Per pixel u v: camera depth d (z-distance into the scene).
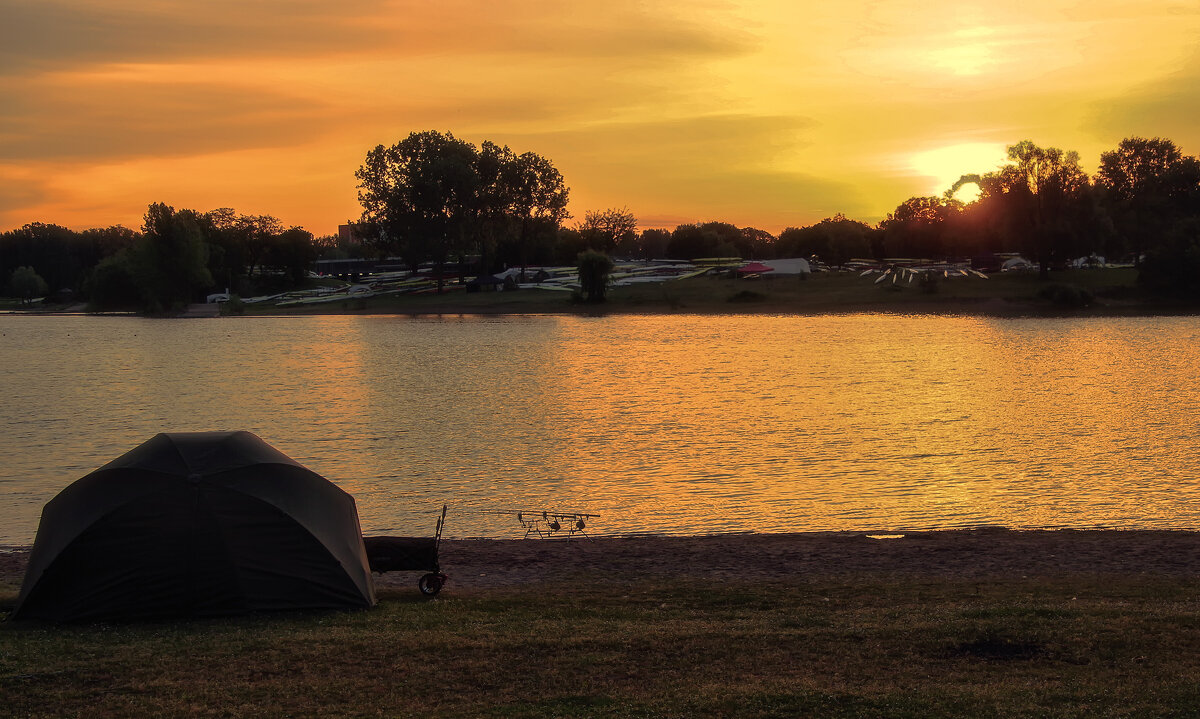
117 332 138.00
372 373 76.56
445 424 48.47
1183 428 43.97
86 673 12.87
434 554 18.19
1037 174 146.00
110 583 15.72
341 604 16.50
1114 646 13.52
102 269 198.62
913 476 33.47
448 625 15.36
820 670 12.84
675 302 153.88
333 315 166.62
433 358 89.62
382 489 32.41
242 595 15.98
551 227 191.25
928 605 16.53
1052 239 143.50
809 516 27.53
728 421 48.25
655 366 78.56
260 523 16.41
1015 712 11.23
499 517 28.05
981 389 60.59
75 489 16.52
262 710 11.61
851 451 38.94
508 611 16.53
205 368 82.88
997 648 13.60
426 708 11.65
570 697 11.92
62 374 78.81
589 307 156.88
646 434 44.34
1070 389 59.94
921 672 12.70
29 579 15.99
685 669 12.94
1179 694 11.70
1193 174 181.50
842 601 17.17
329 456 39.25
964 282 150.00
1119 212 185.25
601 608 16.78
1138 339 95.62
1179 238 134.50
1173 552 21.38
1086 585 18.36
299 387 67.31
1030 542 22.73
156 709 11.65
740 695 11.83
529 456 38.78
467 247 176.50
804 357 84.19
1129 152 196.25
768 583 18.94
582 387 64.94
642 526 26.64
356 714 11.46
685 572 20.17
